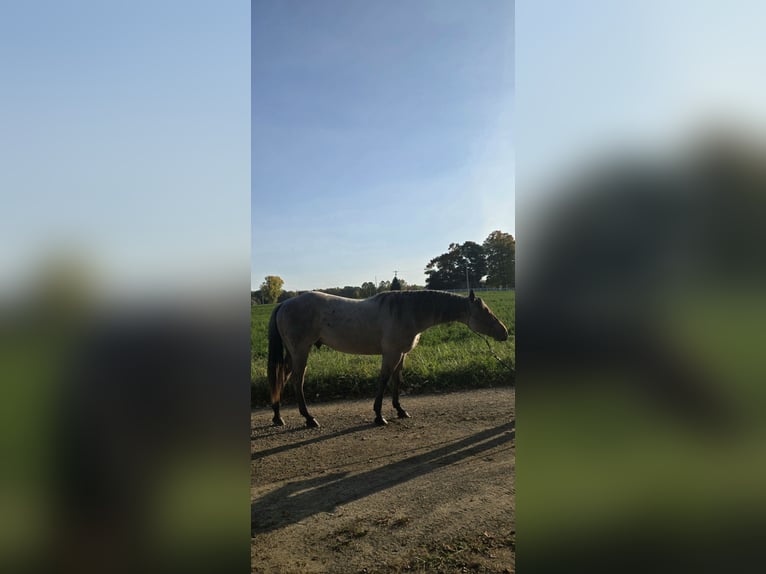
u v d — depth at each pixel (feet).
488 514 10.28
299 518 10.26
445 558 8.41
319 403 22.50
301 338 18.72
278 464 13.84
